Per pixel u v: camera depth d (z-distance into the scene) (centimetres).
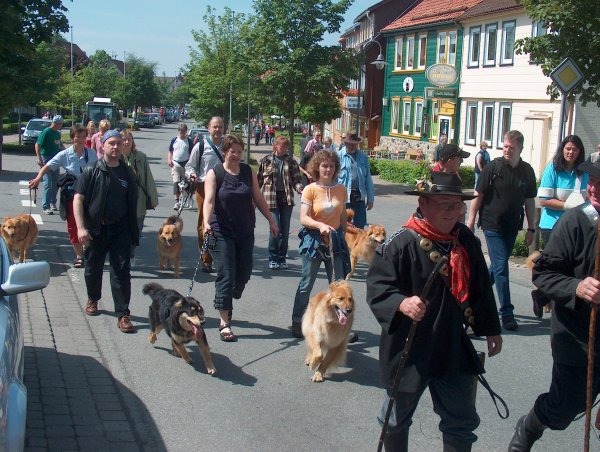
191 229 1472
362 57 2731
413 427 541
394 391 377
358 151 1102
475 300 404
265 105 2727
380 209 2022
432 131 3747
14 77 1091
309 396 595
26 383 587
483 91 3186
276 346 724
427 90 3388
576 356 410
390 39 4288
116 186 745
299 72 2578
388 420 383
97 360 659
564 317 414
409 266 392
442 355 389
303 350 714
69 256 1119
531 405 588
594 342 401
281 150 1097
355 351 722
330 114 2886
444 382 392
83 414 535
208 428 526
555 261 409
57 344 695
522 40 1340
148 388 600
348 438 516
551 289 404
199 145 1053
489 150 3131
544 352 727
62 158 1027
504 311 807
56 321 770
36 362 641
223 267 722
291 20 2619
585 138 2558
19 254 1066
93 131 1576
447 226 391
